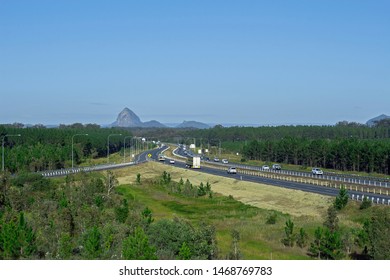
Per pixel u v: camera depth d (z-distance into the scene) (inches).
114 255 1126.4
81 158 5585.6
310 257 1396.4
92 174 3102.9
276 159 6131.9
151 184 3489.2
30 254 1160.8
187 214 2276.1
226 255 1293.1
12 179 2437.3
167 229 1205.1
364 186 3019.2
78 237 1343.5
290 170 4805.6
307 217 2144.4
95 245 1131.9
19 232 1185.4
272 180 3659.0
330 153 4982.8
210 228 1314.0
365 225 1419.8
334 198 2488.9
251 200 2842.0
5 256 1134.4
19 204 1907.0
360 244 1395.2
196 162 4958.2
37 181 2440.9
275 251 1478.8
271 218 2030.0
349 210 2177.7
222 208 2480.3
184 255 1077.1
